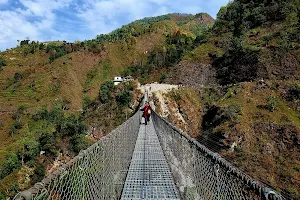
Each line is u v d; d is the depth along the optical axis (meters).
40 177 28.62
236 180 2.89
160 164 8.51
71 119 43.97
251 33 50.12
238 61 45.16
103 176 4.36
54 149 30.84
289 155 25.72
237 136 29.03
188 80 49.97
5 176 29.28
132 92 40.41
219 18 67.00
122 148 7.09
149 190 6.40
